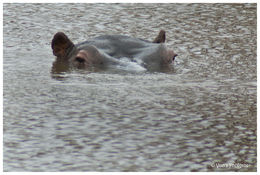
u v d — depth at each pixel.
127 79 30.41
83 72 31.94
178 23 46.28
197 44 39.75
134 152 19.80
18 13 49.41
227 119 23.61
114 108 24.91
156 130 22.09
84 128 22.17
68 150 19.91
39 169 18.38
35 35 42.47
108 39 37.16
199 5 53.00
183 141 20.94
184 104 25.73
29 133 21.53
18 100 25.86
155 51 35.16
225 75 31.62
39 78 30.22
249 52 37.38
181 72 32.28
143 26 45.28
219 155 19.62
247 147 20.41
